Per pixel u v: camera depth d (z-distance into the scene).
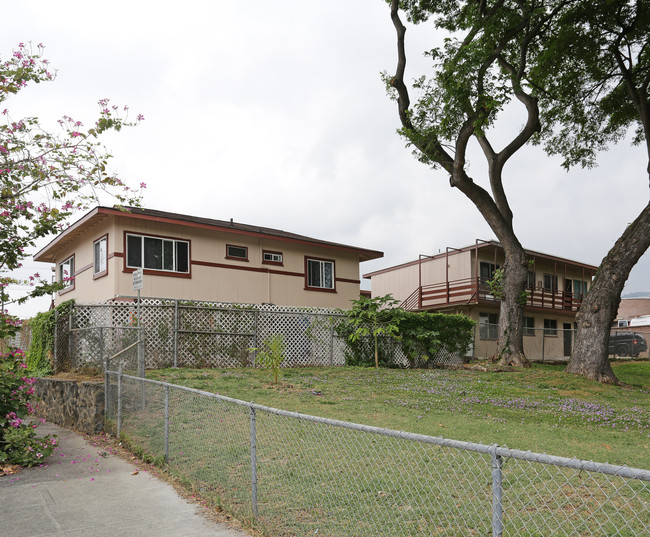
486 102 16.58
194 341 14.61
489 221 19.56
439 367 19.62
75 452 7.88
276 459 5.94
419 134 17.86
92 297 17.80
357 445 6.49
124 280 16.31
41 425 10.76
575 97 22.08
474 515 4.11
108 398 9.30
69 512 5.09
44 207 7.70
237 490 5.13
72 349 13.04
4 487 5.99
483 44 16.14
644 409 11.10
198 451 6.34
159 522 4.77
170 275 17.36
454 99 16.80
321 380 13.51
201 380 11.99
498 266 28.78
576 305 32.66
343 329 17.98
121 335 12.15
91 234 18.12
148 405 7.61
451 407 10.39
